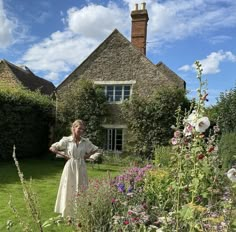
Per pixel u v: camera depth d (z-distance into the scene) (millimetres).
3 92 15227
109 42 19672
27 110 16641
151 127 17625
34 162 15430
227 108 14539
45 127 18891
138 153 17750
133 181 5219
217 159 3064
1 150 15078
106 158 16672
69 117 18734
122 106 18250
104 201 4273
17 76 21922
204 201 3180
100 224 3939
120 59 19359
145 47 20562
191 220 2604
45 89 25859
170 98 17344
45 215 5961
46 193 8070
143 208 3646
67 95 18938
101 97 18562
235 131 12992
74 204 4703
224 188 3160
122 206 4172
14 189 8352
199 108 2648
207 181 2775
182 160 2816
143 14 20188
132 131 17984
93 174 12055
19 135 16125
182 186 2697
